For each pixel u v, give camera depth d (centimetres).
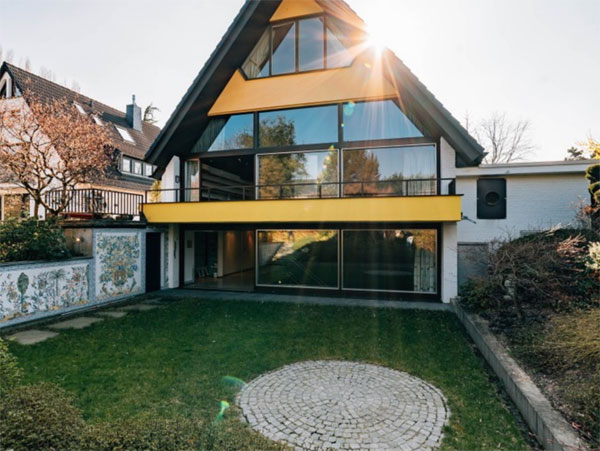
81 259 884
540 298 649
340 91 1023
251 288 1188
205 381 452
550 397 352
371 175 1005
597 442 274
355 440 325
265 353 555
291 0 1070
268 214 956
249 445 241
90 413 368
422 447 314
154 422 242
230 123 1144
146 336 648
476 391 425
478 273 977
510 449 310
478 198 987
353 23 945
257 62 1111
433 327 705
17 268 730
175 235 1227
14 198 1392
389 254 1006
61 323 748
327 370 490
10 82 1527
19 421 218
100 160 1282
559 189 948
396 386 439
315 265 1065
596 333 401
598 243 643
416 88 868
